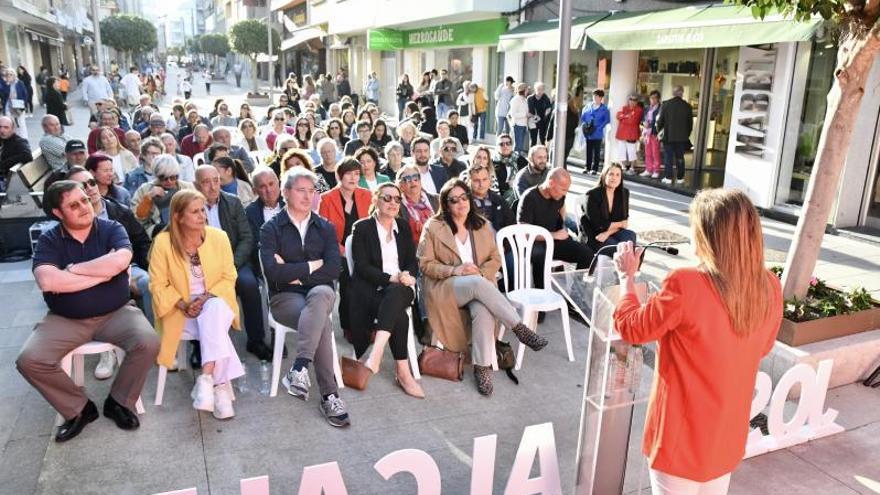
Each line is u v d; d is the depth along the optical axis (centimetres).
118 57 6347
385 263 464
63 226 388
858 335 457
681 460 229
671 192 1080
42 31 3303
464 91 1716
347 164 546
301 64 4259
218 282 421
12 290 604
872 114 807
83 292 376
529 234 526
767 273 228
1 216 698
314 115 1228
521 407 423
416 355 479
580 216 609
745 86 938
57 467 348
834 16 440
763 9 432
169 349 408
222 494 329
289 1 3984
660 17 1006
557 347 516
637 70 1207
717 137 1191
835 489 347
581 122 1284
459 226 480
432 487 266
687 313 221
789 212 902
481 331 438
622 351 278
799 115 895
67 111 1992
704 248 223
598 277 299
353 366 439
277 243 448
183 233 406
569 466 363
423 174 711
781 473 360
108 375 448
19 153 804
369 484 338
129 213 502
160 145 688
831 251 759
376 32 2267
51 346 368
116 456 359
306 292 446
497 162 775
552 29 1272
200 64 9444
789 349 432
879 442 389
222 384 404
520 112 1361
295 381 407
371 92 2384
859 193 834
